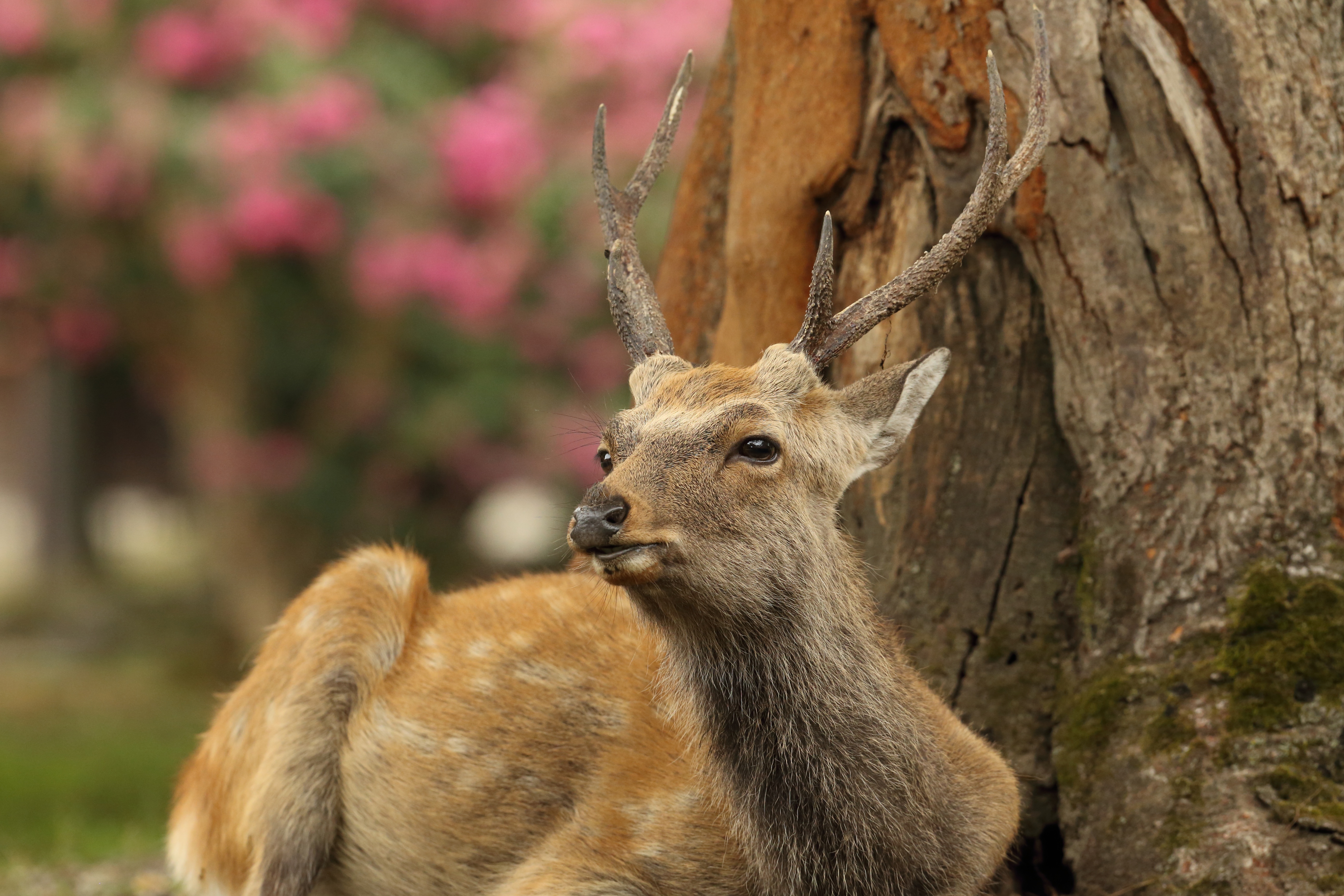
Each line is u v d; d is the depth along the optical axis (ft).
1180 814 25.21
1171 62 25.95
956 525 29.01
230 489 76.07
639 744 24.73
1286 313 26.04
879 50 28.43
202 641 86.17
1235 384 26.35
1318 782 24.58
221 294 73.31
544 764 25.40
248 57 60.59
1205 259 26.27
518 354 70.44
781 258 29.96
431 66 63.36
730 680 23.16
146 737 63.26
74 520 118.83
